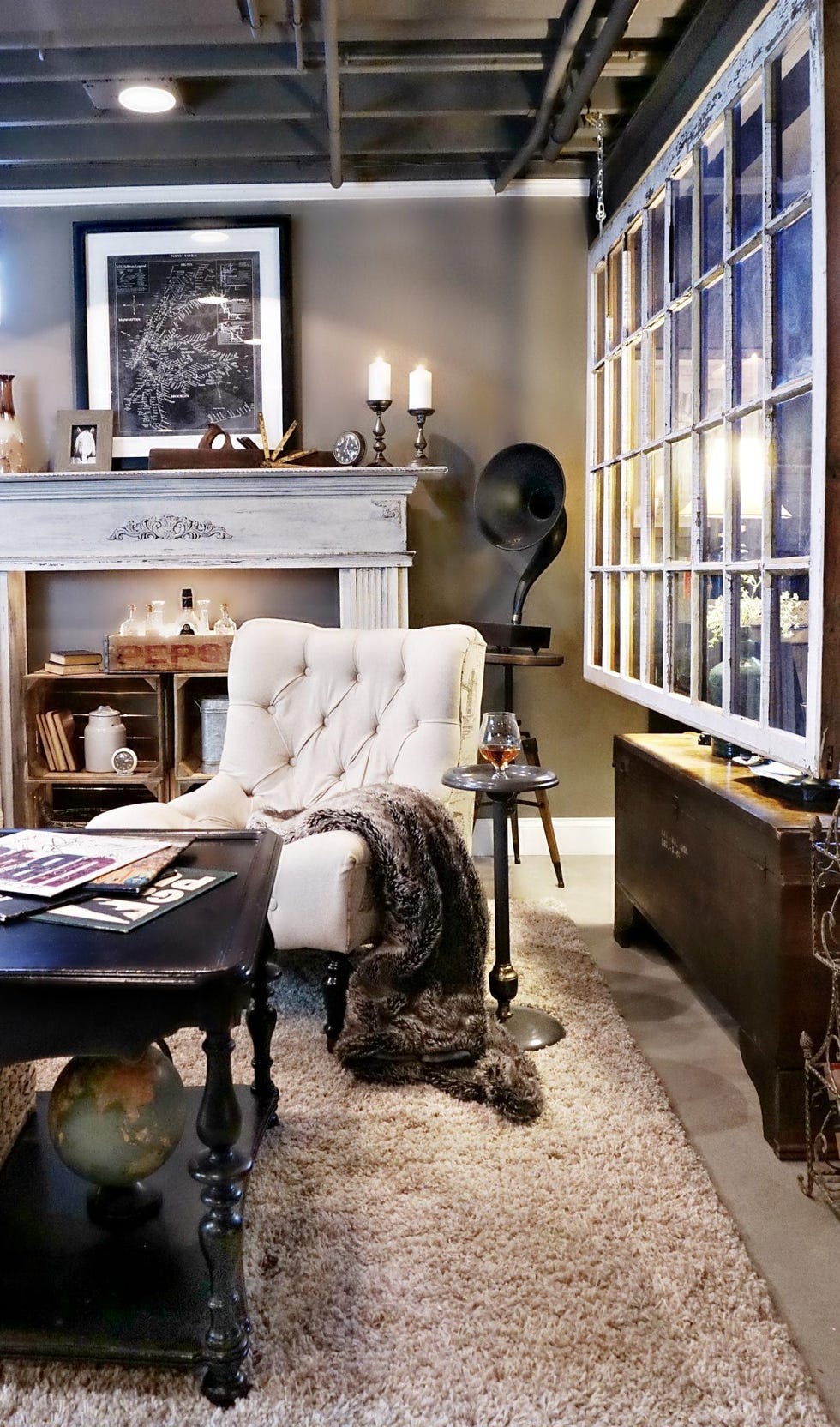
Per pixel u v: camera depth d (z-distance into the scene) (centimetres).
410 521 409
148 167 393
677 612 283
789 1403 129
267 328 401
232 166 391
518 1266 155
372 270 402
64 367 406
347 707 289
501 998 242
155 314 401
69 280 404
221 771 292
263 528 380
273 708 294
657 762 266
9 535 383
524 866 401
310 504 378
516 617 384
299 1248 159
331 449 407
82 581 408
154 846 183
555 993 264
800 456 196
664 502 291
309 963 292
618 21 256
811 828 185
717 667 251
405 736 279
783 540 206
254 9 265
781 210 206
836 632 183
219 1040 129
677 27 290
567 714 415
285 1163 184
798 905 188
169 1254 148
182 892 158
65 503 380
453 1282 152
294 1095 210
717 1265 156
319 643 296
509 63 304
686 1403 129
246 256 399
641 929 312
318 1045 236
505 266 402
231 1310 131
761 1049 198
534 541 363
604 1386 132
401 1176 180
